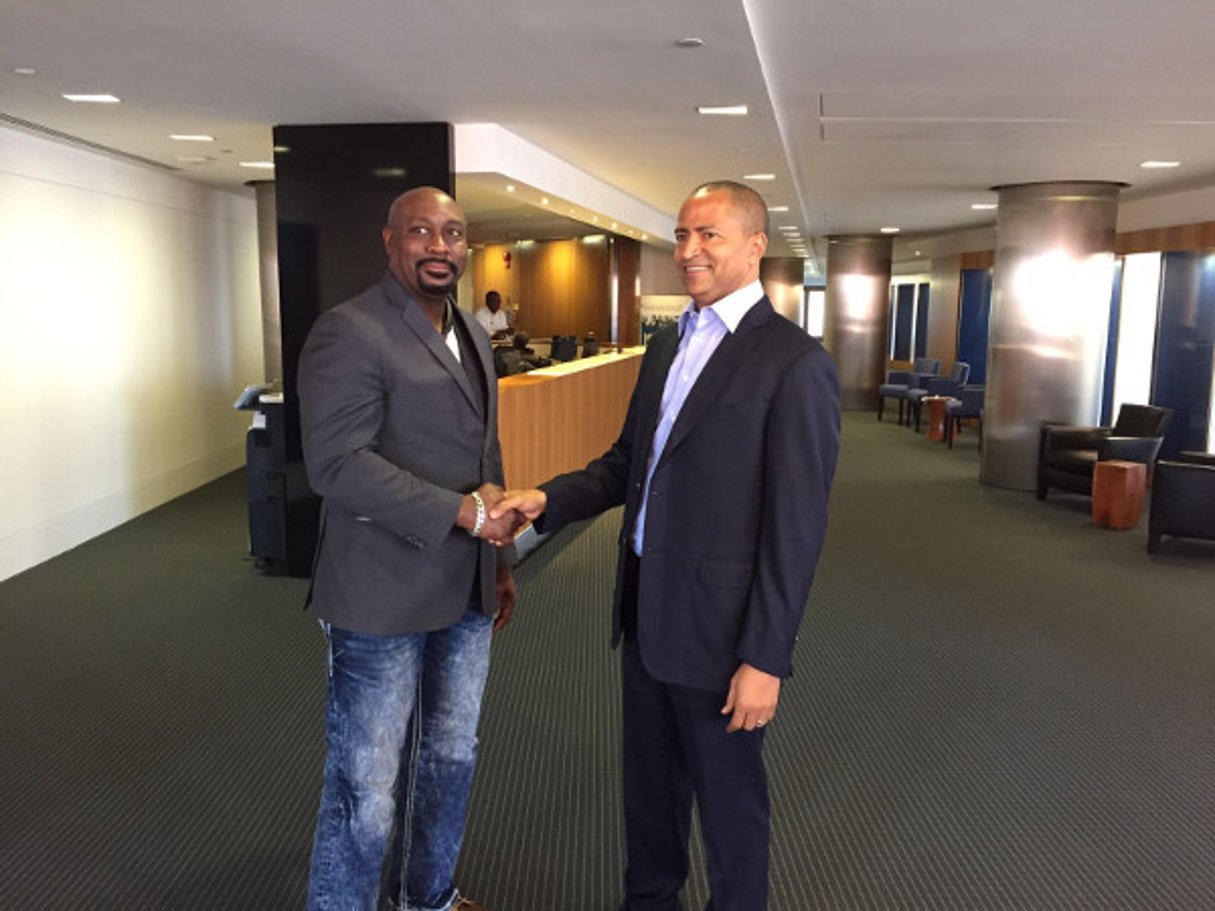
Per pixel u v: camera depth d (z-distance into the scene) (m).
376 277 6.46
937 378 15.80
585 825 3.37
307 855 3.18
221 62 4.76
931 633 5.56
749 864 2.36
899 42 4.52
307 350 2.23
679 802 2.61
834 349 18.50
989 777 3.79
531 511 2.38
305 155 6.43
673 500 2.27
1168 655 5.23
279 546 6.61
